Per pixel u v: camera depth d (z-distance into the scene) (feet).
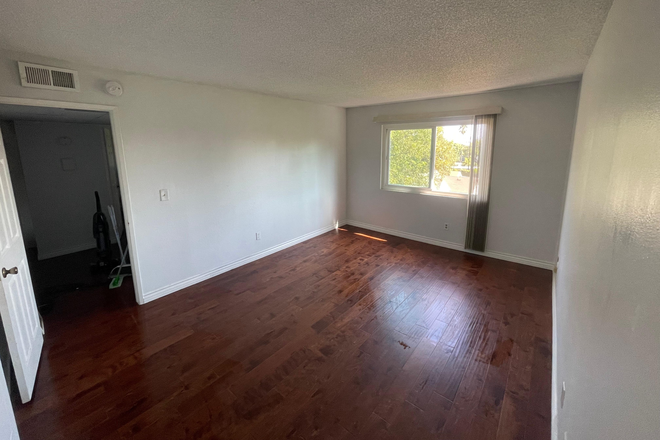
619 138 3.41
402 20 5.66
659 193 1.91
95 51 7.27
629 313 2.35
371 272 12.72
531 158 12.47
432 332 8.66
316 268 13.16
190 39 6.56
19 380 6.20
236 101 12.29
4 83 7.27
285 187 15.12
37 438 5.62
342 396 6.52
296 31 6.16
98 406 6.29
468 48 7.29
